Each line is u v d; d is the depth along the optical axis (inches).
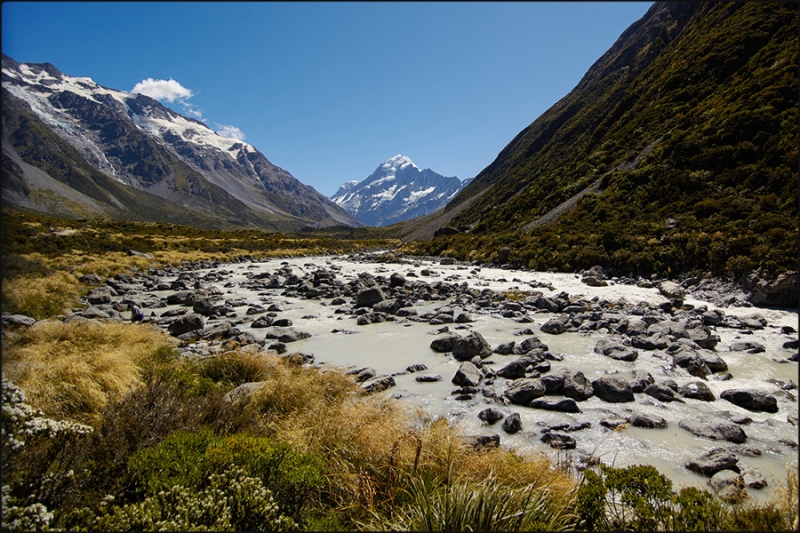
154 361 397.4
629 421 312.0
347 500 193.6
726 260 866.1
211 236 3609.7
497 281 1151.0
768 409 327.3
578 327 619.8
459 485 181.2
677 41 2677.2
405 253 2763.3
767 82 1387.8
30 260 1020.5
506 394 368.8
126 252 1835.6
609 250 1203.2
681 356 441.4
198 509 154.4
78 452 176.9
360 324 693.9
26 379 278.1
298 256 2758.4
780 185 1033.5
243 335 576.4
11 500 140.2
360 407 270.2
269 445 196.2
